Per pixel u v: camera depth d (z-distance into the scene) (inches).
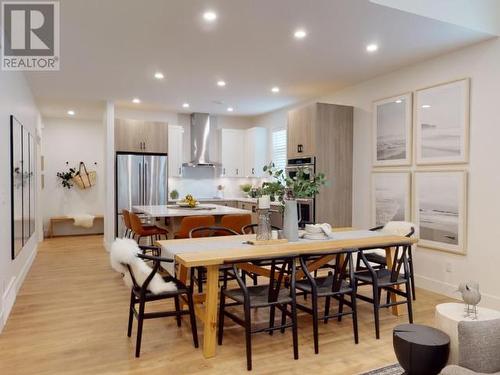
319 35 141.3
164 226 222.8
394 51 160.2
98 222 343.0
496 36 144.7
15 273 164.1
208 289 109.7
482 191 152.6
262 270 135.7
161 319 139.2
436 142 169.8
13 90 161.8
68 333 126.0
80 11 120.6
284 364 105.9
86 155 339.6
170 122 317.1
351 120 218.7
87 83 211.3
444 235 166.9
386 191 195.9
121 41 146.5
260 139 320.2
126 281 119.0
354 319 120.7
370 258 162.1
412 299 160.2
